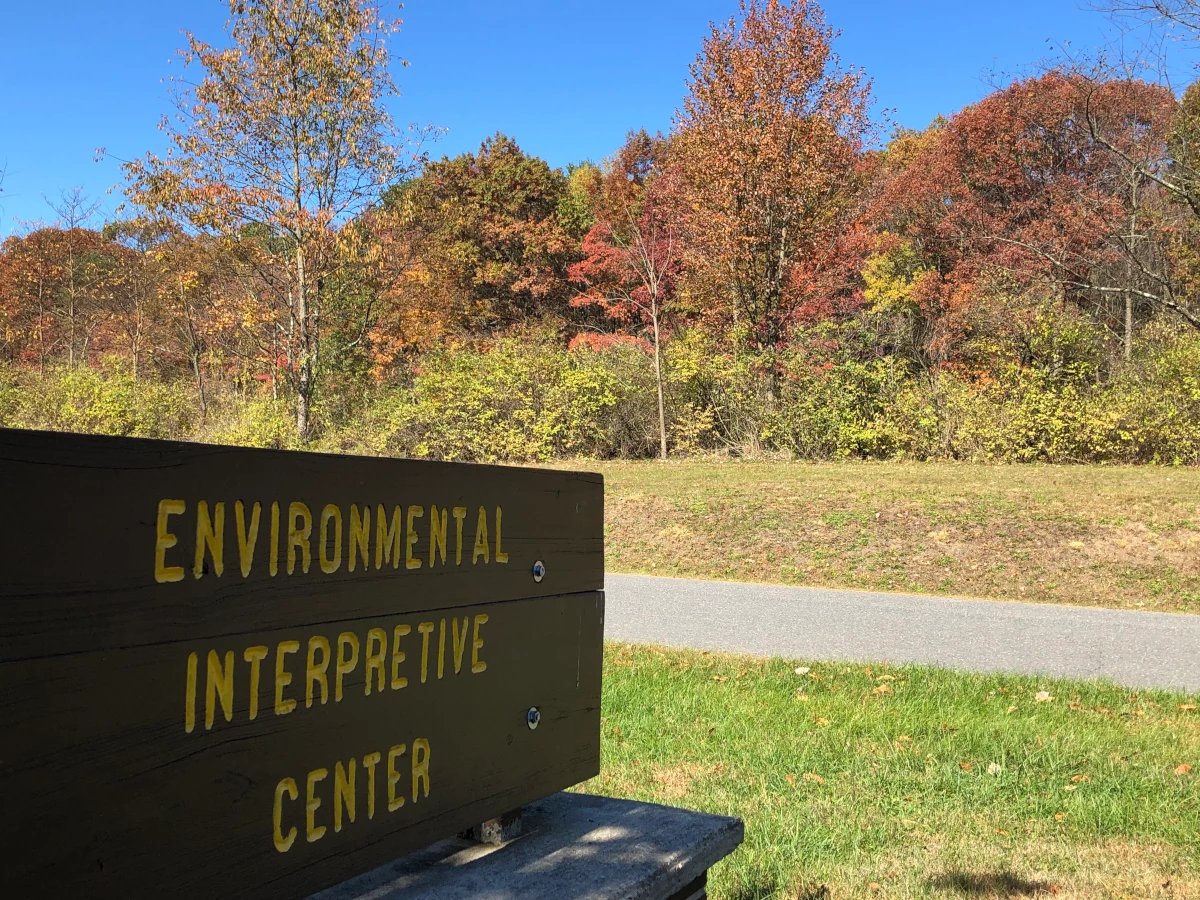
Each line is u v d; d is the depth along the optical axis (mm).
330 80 20406
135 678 1525
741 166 20453
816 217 21172
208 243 21531
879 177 33688
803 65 20281
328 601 1867
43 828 1408
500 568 2354
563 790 2885
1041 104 27375
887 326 25016
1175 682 6500
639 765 4707
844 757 4824
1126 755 4852
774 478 14453
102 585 1475
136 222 24844
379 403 21234
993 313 18844
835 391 17688
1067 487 12422
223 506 1661
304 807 1833
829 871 3525
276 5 19859
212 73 19891
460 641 2221
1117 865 3611
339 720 1899
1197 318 14945
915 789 4395
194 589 1613
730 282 21266
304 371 21328
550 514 2553
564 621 2611
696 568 11164
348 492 1906
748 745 5004
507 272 38312
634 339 21797
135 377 26375
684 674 6555
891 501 12211
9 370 26875
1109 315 22062
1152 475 13328
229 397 25328
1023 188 29031
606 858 2342
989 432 16078
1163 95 19281
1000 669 6758
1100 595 9344
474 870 2250
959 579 10031
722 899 3283
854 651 7355
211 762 1650
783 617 8625
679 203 23547
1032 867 3584
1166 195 18734
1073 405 15703
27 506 1376
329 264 21359
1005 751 4891
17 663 1370
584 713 2709
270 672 1754
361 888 2135
